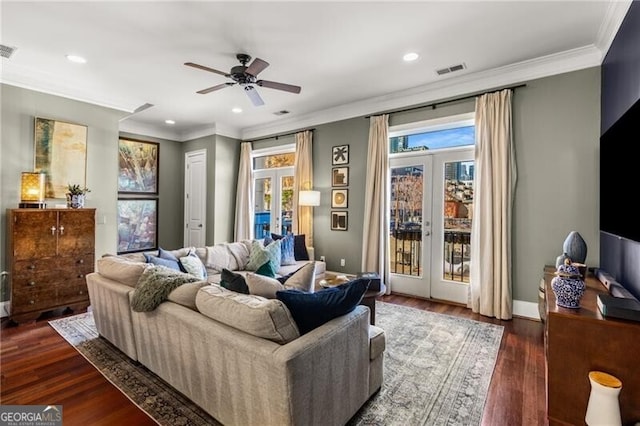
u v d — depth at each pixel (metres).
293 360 1.40
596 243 3.26
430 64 3.62
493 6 2.56
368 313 2.01
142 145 6.44
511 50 3.29
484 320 3.61
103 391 2.15
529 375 2.42
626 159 2.25
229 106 5.20
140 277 2.47
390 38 3.06
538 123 3.56
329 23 2.81
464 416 1.95
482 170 3.81
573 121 3.37
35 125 3.90
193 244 6.76
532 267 3.61
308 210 5.61
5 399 2.07
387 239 4.71
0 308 3.57
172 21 2.79
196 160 6.73
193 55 3.43
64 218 3.76
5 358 2.63
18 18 2.75
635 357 1.72
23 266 3.46
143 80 4.11
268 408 1.46
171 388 2.18
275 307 1.55
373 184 4.80
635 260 2.24
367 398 2.04
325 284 3.21
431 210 4.49
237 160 6.79
